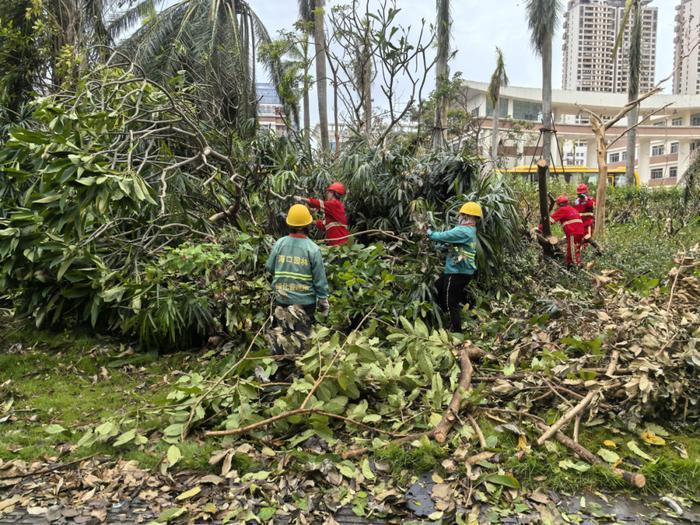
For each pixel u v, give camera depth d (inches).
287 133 365.4
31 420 146.2
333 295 200.8
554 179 765.9
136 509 106.8
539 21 778.2
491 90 992.9
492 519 102.7
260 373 149.0
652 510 107.3
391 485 114.5
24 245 198.8
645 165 1915.6
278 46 550.0
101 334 215.6
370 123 466.3
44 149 173.0
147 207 235.9
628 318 169.0
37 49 402.3
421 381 156.6
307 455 123.6
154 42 537.0
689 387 143.4
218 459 119.9
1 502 107.9
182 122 268.1
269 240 218.7
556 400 149.7
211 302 200.4
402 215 266.4
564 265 312.8
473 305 242.7
